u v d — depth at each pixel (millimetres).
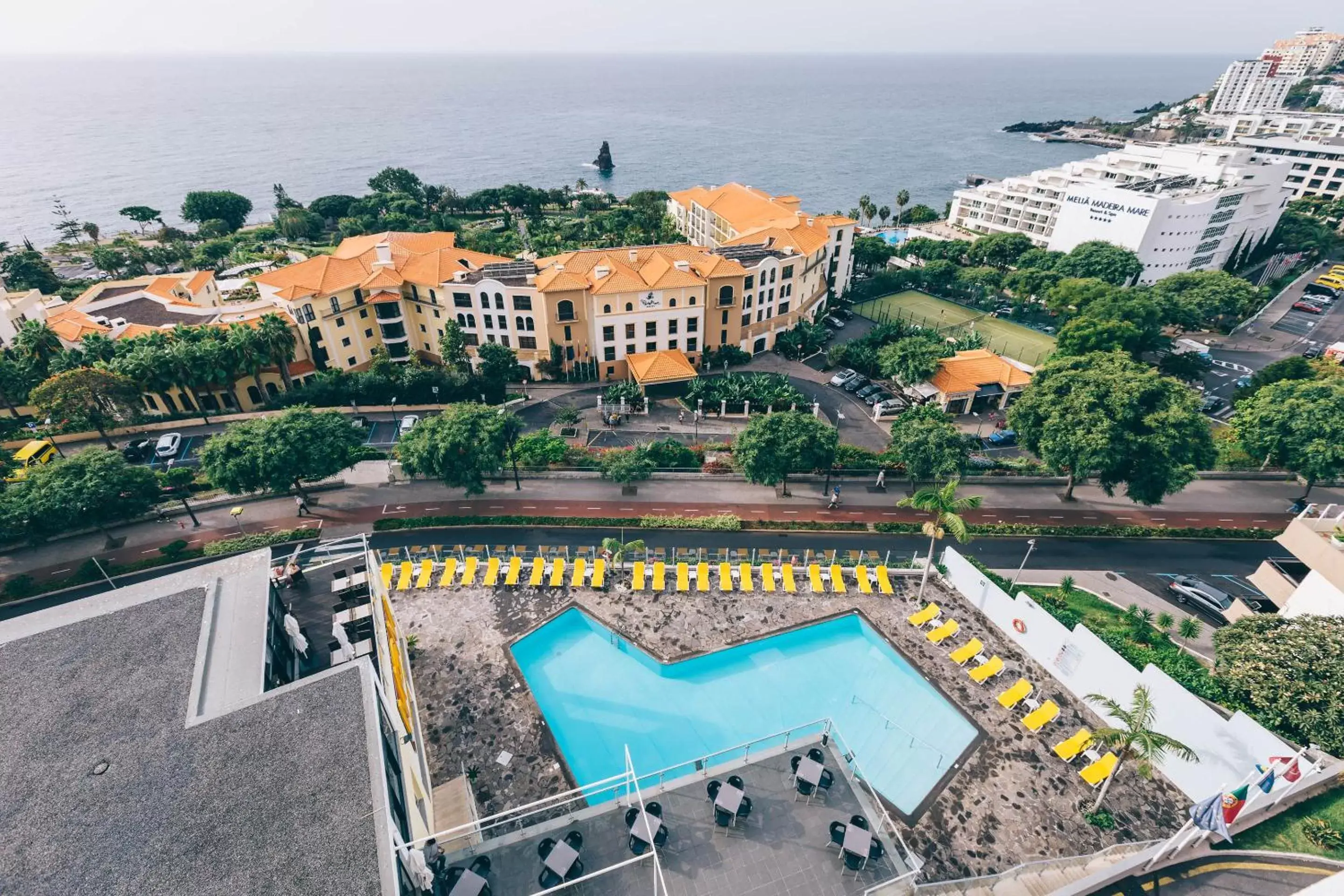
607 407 77750
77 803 20156
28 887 17984
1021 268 124062
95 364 69438
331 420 57344
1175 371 82188
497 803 34156
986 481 63656
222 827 19453
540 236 139750
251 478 53438
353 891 17906
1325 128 183125
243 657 25500
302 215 161125
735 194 127125
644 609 47094
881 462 64938
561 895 23844
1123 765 35969
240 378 78062
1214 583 50094
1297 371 68875
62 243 160250
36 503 48156
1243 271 130625
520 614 46406
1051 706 38500
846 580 50000
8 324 80062
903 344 81188
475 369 86938
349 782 20672
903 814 33875
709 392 79062
